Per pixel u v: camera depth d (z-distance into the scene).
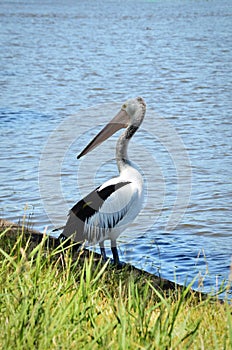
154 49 59.66
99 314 6.37
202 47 61.03
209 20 98.88
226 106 31.22
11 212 15.06
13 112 28.86
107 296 6.98
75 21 96.69
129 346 5.43
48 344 5.40
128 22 95.06
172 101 32.78
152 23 92.69
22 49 58.78
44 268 7.98
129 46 62.28
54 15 110.06
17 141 22.89
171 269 11.24
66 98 33.44
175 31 79.62
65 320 5.88
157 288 8.57
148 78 41.25
